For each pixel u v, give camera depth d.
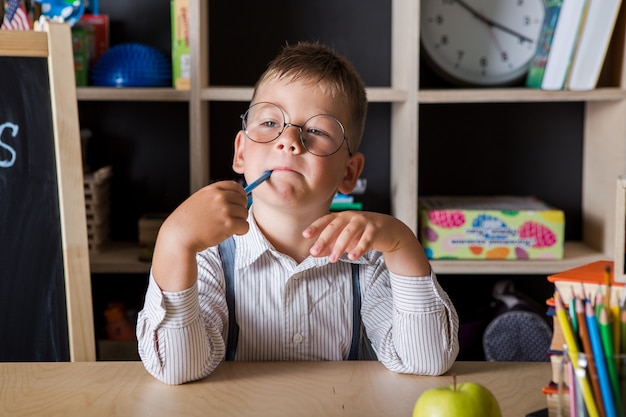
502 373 1.06
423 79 2.23
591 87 1.96
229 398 0.95
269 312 1.22
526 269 1.99
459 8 2.14
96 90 1.93
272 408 0.92
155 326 0.99
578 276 0.92
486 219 1.99
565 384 0.77
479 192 2.31
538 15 2.15
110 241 2.25
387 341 1.10
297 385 1.00
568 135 2.29
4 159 1.46
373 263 1.26
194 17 1.90
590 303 0.80
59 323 1.44
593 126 2.21
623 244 0.98
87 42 2.07
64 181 1.43
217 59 2.24
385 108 2.28
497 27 2.15
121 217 2.28
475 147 2.29
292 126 1.15
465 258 2.00
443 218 1.99
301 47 1.28
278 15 2.23
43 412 0.91
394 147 2.19
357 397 0.96
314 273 1.24
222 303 1.20
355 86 1.27
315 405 0.93
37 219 1.46
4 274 1.44
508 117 2.29
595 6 1.90
